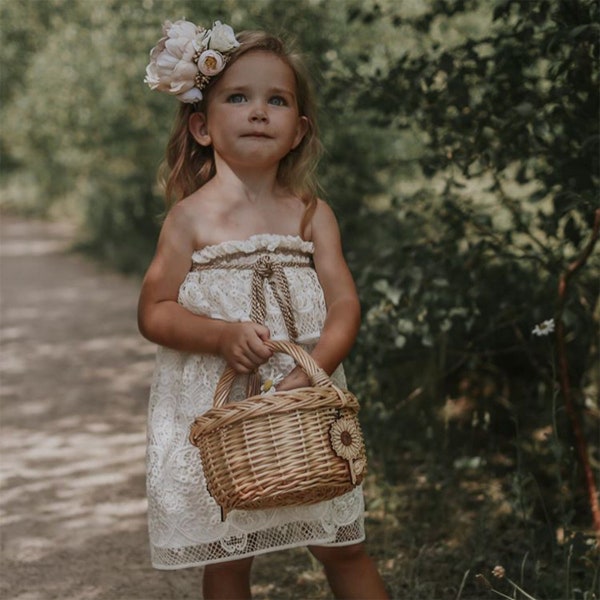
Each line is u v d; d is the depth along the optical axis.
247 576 2.94
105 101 10.34
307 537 2.82
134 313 8.72
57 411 5.84
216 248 2.82
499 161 3.85
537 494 4.12
